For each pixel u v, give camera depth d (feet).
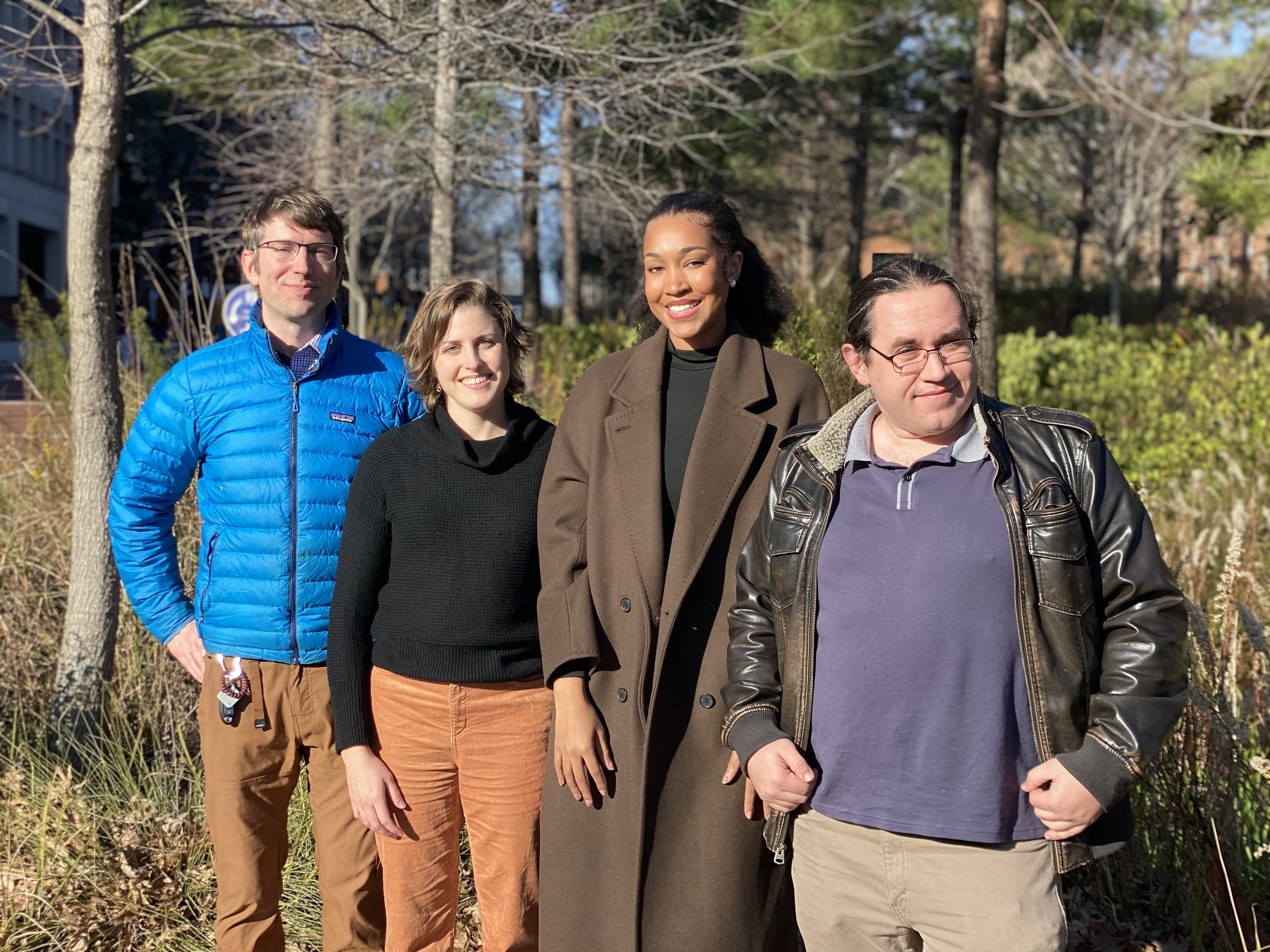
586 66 24.02
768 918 7.47
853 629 6.21
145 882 9.92
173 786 11.40
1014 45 51.21
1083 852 5.98
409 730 7.96
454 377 7.93
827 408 7.80
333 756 8.48
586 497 7.76
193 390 8.44
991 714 5.92
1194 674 9.36
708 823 7.30
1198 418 25.02
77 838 10.31
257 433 8.40
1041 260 105.60
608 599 7.48
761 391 7.55
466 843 10.93
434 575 7.90
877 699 6.12
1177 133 40.98
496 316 8.07
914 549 6.08
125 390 17.75
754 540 6.93
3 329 62.75
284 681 8.34
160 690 12.56
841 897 6.52
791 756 6.34
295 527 8.34
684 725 7.34
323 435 8.52
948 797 5.98
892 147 73.31
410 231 60.80
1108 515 5.98
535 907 8.25
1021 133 69.56
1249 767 9.61
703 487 7.34
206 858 10.41
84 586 12.26
